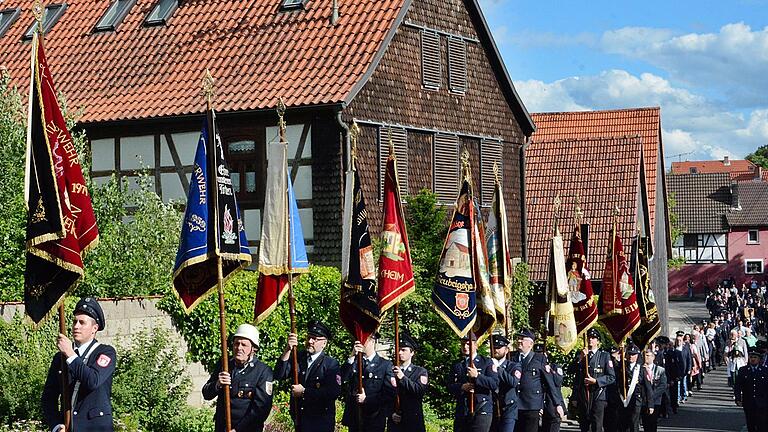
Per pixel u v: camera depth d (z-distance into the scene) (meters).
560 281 22.48
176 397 18.91
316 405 14.99
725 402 35.50
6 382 16.73
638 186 43.78
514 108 34.88
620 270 24.14
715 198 102.12
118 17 31.36
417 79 30.42
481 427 17.52
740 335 39.84
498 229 19.88
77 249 11.20
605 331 24.31
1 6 33.94
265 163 27.58
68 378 11.10
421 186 30.52
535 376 19.48
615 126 50.03
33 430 16.08
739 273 100.44
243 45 29.22
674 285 101.81
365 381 16.08
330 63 27.97
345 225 16.64
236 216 13.12
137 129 28.53
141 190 25.52
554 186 44.34
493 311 18.36
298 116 27.50
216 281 13.55
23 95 29.69
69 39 31.55
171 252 23.19
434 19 31.23
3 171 21.83
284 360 15.30
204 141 13.05
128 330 20.41
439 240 24.56
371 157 28.44
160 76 29.25
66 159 11.26
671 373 31.45
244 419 13.18
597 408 22.19
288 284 15.94
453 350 23.33
